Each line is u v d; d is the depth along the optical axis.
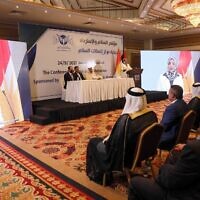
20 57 6.66
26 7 6.99
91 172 3.06
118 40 11.09
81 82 7.38
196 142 1.45
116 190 2.82
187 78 12.28
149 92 10.31
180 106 3.18
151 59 11.73
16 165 3.60
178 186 1.54
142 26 10.46
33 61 8.17
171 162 2.09
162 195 1.70
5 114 6.33
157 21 10.26
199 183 1.49
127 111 2.67
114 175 3.17
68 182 3.04
